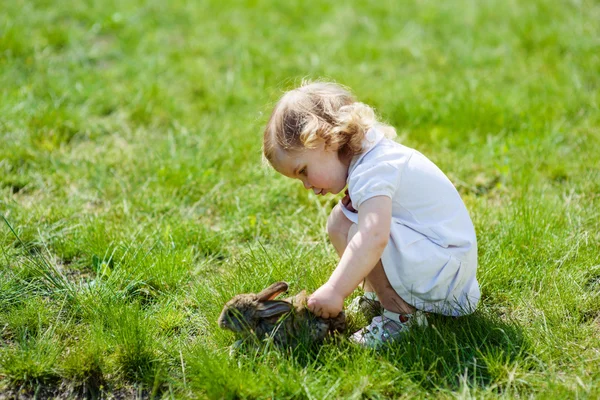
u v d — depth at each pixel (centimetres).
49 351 281
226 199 416
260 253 354
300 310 272
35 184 426
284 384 254
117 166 448
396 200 277
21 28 649
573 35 625
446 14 709
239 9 739
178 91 568
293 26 703
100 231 367
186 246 370
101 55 629
